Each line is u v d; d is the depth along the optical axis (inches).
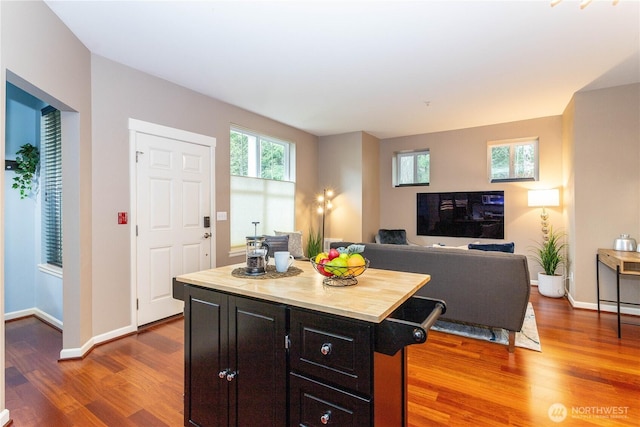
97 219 107.2
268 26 92.8
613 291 139.3
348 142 221.3
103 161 109.0
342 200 223.1
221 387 59.1
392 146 236.4
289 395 50.7
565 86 137.6
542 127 185.3
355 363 44.2
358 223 217.5
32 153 133.3
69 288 98.6
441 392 80.0
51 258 130.7
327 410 46.7
